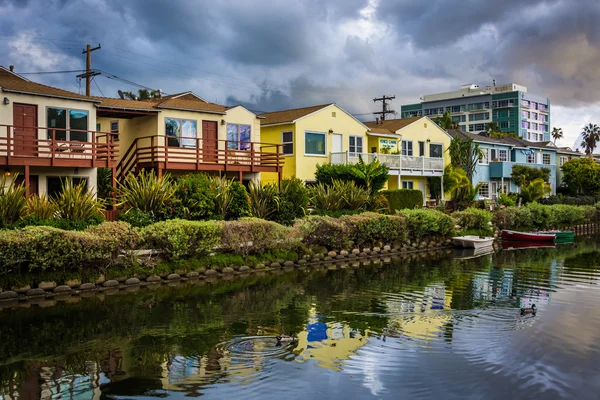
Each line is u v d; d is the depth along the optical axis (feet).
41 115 89.10
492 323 50.80
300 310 55.83
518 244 128.26
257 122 123.34
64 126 91.71
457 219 126.31
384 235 104.37
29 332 47.34
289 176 131.54
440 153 173.78
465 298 62.03
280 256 85.05
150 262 70.69
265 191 99.09
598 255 106.63
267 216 98.12
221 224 77.46
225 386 35.91
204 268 75.00
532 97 481.46
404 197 135.13
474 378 37.47
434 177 164.86
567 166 226.38
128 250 68.33
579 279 75.77
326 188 124.16
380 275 78.69
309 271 81.92
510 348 43.60
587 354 42.29
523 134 471.21
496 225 139.33
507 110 469.98
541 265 90.84
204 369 38.75
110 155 92.79
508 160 213.05
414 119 168.14
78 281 63.72
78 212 74.59
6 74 95.04
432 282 72.74
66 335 46.50
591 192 226.38
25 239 58.29
